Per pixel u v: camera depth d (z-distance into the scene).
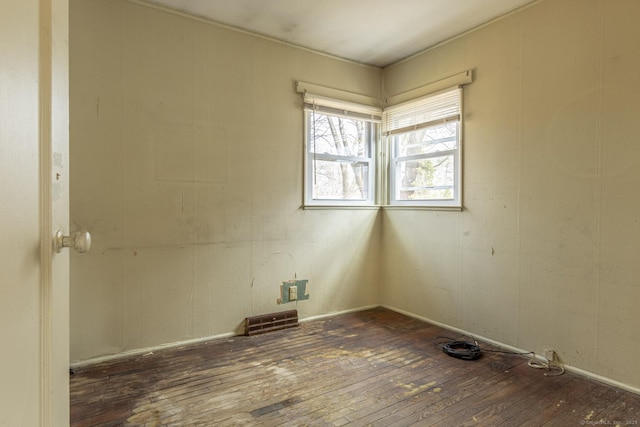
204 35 2.89
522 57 2.68
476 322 3.02
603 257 2.27
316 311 3.52
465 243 3.10
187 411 1.93
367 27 3.02
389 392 2.14
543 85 2.56
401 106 3.66
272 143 3.23
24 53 0.71
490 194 2.90
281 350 2.75
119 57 2.57
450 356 2.65
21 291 0.70
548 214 2.54
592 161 2.31
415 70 3.53
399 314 3.66
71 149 2.42
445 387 2.20
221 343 2.88
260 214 3.19
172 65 2.77
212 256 2.96
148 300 2.71
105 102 2.53
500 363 2.54
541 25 2.57
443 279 3.28
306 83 3.39
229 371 2.39
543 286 2.57
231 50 3.01
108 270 2.56
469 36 3.05
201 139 2.89
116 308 2.60
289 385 2.21
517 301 2.73
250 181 3.13
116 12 2.56
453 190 3.25
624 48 2.17
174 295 2.81
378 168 3.91
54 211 0.92
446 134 3.31
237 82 3.04
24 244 0.72
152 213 2.71
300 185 3.40
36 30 0.78
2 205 0.62
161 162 2.74
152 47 2.69
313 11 2.78
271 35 3.17
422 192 3.54
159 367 2.45
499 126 2.83
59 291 0.99
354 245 3.75
